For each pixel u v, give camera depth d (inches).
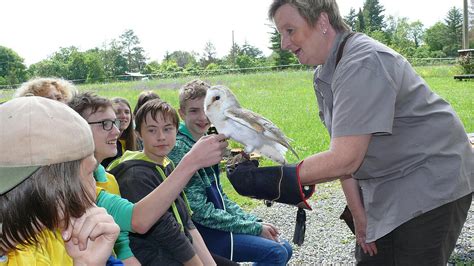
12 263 65.8
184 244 119.9
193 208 147.3
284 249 152.4
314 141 487.8
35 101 67.7
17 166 64.2
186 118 159.0
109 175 116.5
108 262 83.1
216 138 98.0
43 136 65.0
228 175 112.0
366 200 121.7
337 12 116.6
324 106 126.9
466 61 1131.9
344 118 106.9
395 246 121.5
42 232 68.0
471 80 1093.1
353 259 216.2
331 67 116.8
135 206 96.0
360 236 135.5
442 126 113.4
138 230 95.4
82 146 68.3
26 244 65.5
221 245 149.6
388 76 107.4
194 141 160.6
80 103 116.0
